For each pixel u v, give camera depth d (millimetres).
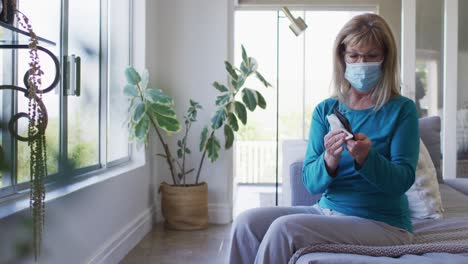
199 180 4031
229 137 3676
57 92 2211
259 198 5793
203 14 4016
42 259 1826
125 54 3527
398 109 1531
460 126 4164
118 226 2941
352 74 1541
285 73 6742
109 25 3123
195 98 4027
